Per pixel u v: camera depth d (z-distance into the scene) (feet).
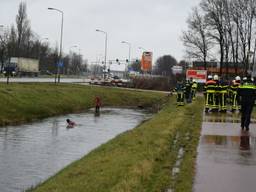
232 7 230.27
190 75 217.77
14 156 60.08
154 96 205.67
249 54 219.20
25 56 349.00
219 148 49.06
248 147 50.16
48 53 419.54
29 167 53.52
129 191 30.86
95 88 201.87
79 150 66.33
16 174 49.70
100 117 121.08
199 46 256.52
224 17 233.96
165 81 263.08
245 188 32.19
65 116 120.26
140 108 163.63
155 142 51.93
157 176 35.96
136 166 38.45
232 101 100.37
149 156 43.27
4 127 90.74
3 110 105.29
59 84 204.13
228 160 42.34
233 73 264.52
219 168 38.65
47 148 67.15
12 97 117.91
